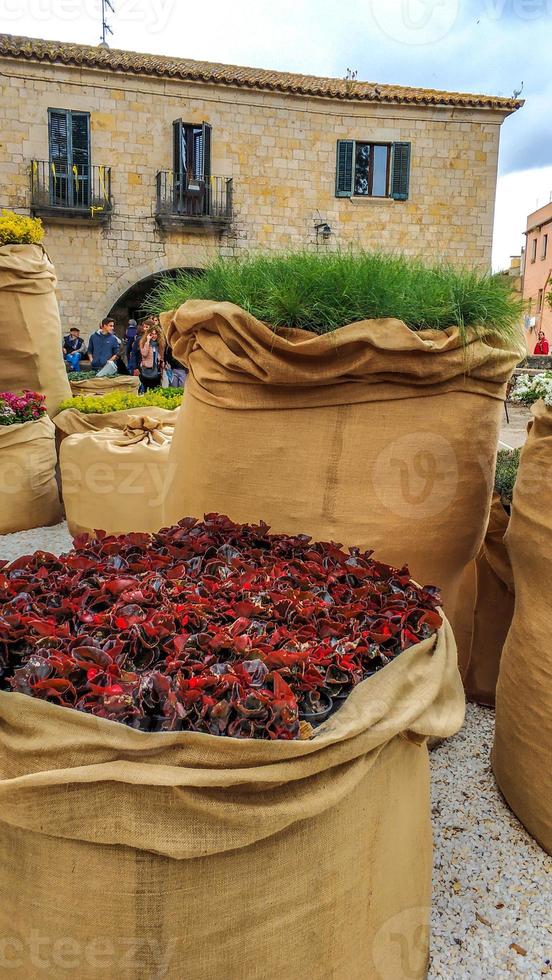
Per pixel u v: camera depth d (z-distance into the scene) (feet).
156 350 23.27
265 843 3.80
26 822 3.63
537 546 6.39
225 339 7.60
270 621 4.77
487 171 51.11
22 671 3.99
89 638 4.35
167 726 3.69
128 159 47.37
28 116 45.44
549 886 5.93
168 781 3.49
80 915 3.72
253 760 3.63
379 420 7.39
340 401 7.41
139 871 3.65
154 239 48.65
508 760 6.81
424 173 50.70
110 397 17.72
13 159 45.73
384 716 4.10
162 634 4.42
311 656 4.34
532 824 6.45
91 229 47.70
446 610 8.21
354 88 49.19
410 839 4.69
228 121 48.14
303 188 49.78
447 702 4.70
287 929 3.93
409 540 7.56
